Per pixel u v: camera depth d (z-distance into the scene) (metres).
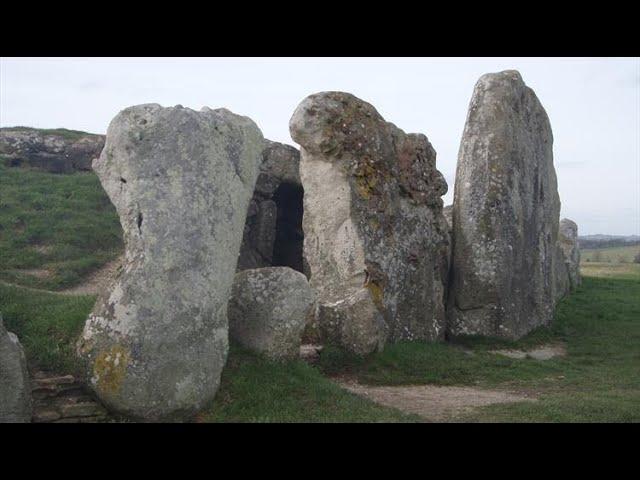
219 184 8.51
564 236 26.94
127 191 8.16
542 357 15.30
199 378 7.99
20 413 7.20
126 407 7.58
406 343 14.12
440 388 11.62
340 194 13.66
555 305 19.70
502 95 17.17
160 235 7.98
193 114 8.46
